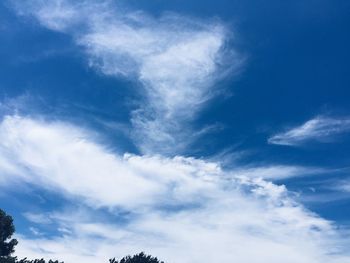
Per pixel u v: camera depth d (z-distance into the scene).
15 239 56.69
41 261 57.69
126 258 67.31
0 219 55.78
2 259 54.19
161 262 68.00
